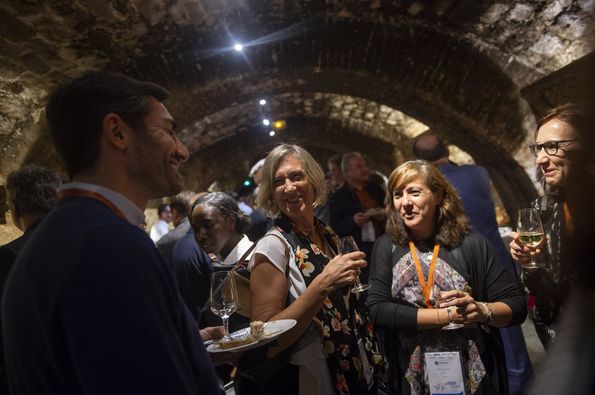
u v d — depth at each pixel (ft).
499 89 21.79
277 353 5.22
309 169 6.15
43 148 18.44
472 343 6.07
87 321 2.68
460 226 6.63
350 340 5.53
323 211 13.78
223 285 5.61
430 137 11.46
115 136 3.36
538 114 20.29
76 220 3.01
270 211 6.32
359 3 19.71
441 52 21.98
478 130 23.61
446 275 6.34
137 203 3.56
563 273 1.59
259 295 5.48
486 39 20.31
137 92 3.51
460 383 5.91
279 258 5.62
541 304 6.20
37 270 2.87
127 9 16.42
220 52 21.42
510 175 25.36
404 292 6.51
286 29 20.70
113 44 18.08
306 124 44.86
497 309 5.87
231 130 41.60
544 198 6.66
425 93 23.31
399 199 6.73
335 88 27.30
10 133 17.40
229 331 6.53
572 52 18.25
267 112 39.40
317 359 5.43
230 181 63.87
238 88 24.61
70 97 3.37
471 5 18.51
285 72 23.22
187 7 17.70
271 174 6.06
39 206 6.34
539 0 16.66
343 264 5.13
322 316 5.51
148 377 2.70
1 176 16.99
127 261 2.83
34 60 16.53
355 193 13.78
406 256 6.72
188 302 8.52
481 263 6.38
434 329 6.15
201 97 23.85
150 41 18.89
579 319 1.46
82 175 3.39
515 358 9.57
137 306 2.75
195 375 3.26
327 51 22.26
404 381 6.27
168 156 3.61
